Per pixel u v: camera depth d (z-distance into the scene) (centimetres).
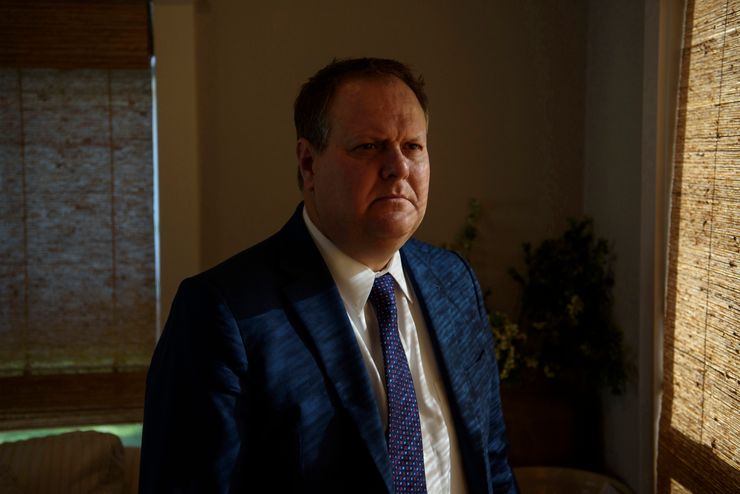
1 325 234
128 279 238
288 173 242
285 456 91
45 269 234
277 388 91
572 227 244
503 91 249
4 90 227
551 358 234
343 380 95
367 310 105
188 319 92
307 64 239
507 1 246
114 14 222
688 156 179
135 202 236
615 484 218
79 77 229
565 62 249
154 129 234
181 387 90
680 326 184
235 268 98
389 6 242
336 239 101
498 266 254
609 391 237
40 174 231
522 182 252
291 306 96
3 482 175
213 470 87
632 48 212
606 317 236
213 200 239
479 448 109
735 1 156
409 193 95
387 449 94
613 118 227
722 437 164
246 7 235
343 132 93
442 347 111
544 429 236
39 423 232
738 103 156
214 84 236
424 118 100
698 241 174
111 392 235
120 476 198
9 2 218
